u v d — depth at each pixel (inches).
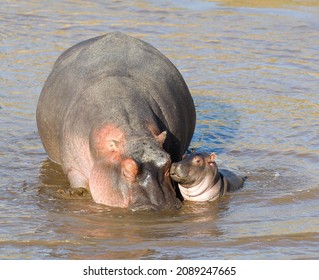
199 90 2549.2
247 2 3833.7
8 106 2342.5
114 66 1803.6
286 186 1819.6
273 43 3137.3
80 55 1883.6
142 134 1632.6
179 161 1796.3
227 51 3011.8
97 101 1711.4
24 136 2117.4
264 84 2625.5
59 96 1829.5
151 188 1603.1
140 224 1572.3
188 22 3444.9
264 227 1578.5
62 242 1488.7
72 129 1739.7
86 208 1649.9
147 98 1742.1
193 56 2930.6
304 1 3863.2
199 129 2197.3
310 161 1973.4
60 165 1927.9
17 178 1843.0
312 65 2856.8
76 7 3695.9
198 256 1434.5
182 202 1722.4
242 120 2278.5
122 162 1587.1
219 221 1609.3
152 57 1877.5
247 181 1854.1
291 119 2288.4
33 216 1616.6
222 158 1984.5
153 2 3809.1
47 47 3014.3
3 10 3592.5
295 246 1482.5
